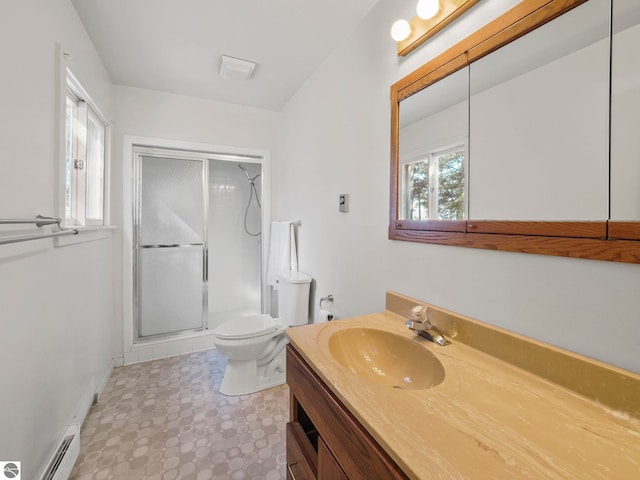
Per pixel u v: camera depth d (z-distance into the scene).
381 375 1.01
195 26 1.60
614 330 0.63
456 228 0.99
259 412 1.73
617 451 0.51
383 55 1.37
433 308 1.06
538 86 0.76
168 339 2.53
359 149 1.56
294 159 2.49
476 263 0.94
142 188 2.49
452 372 0.78
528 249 0.78
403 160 1.23
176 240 2.62
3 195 0.86
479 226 0.91
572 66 0.69
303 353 0.89
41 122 1.09
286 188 2.71
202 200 2.71
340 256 1.75
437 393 0.68
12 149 0.91
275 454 1.41
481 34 0.90
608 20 0.63
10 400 0.88
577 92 0.68
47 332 1.12
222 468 1.33
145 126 2.38
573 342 0.70
